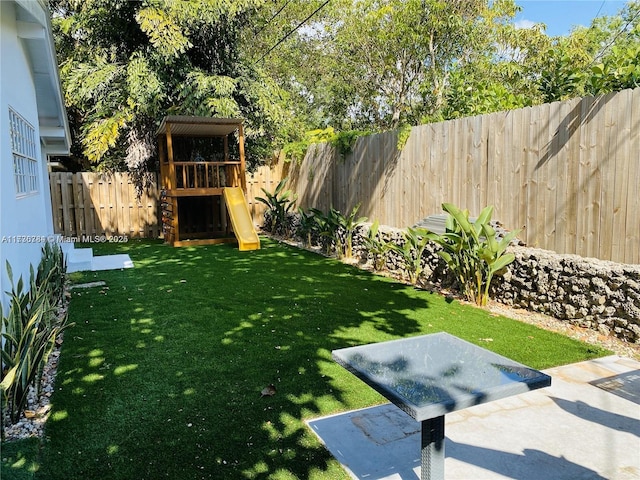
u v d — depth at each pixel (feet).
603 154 15.25
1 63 12.30
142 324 15.80
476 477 7.77
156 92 37.81
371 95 58.18
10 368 9.46
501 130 19.15
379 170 27.45
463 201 21.30
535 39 46.52
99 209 39.04
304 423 9.46
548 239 17.37
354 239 28.53
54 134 26.03
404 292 20.18
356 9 53.93
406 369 7.20
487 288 17.87
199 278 23.13
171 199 34.99
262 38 62.23
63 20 42.37
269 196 39.22
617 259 14.96
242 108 43.42
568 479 7.73
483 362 7.52
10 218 12.49
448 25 46.96
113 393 10.76
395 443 8.76
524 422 9.57
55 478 7.68
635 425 9.42
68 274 23.86
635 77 14.84
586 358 12.81
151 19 36.50
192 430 9.17
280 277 23.34
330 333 14.96
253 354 13.16
